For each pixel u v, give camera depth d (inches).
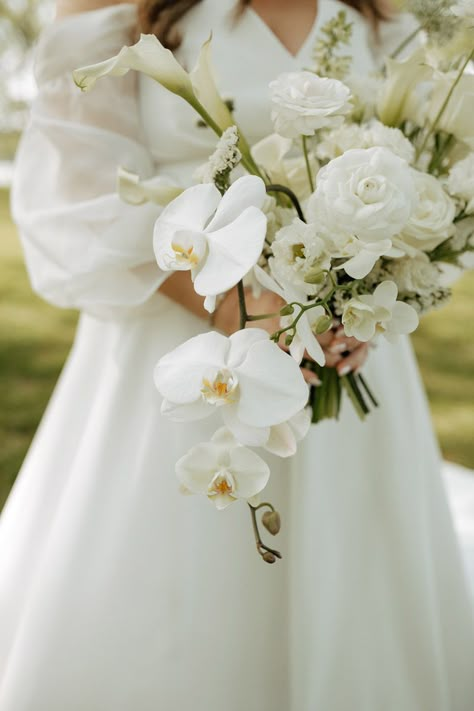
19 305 247.3
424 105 41.9
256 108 51.9
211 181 34.4
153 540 52.8
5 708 52.9
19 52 572.7
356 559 55.4
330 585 53.6
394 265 37.7
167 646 52.7
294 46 53.4
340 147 37.7
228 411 28.9
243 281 39.7
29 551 58.6
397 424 56.8
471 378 197.5
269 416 28.3
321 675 53.1
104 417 54.5
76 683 53.0
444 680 57.7
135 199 39.2
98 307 53.7
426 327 238.1
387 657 56.1
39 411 160.1
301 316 31.5
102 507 53.9
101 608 53.1
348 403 55.4
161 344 53.9
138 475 53.0
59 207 53.2
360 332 34.1
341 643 54.2
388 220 31.9
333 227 32.4
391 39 59.3
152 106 52.9
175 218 30.9
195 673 52.9
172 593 52.7
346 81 43.2
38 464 60.2
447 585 62.6
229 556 52.8
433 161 41.6
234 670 53.2
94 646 53.1
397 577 56.4
